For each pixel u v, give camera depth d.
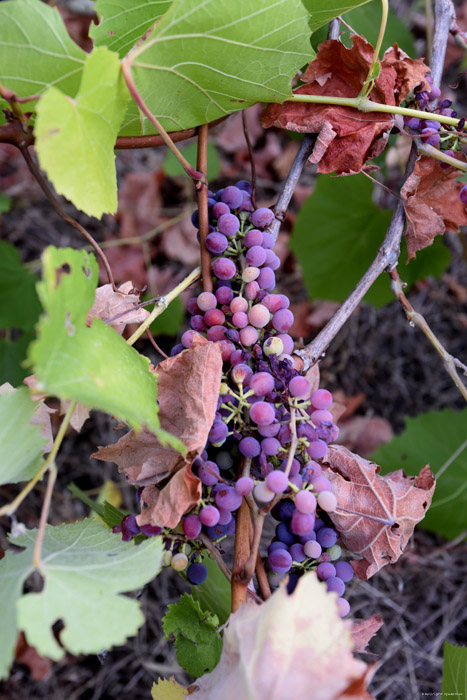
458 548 1.18
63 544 0.55
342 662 0.48
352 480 0.59
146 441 0.56
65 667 1.08
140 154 1.60
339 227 1.02
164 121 0.61
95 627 0.48
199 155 0.63
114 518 0.66
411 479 0.60
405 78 0.65
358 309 1.38
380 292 1.01
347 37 0.78
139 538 0.59
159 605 1.13
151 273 1.45
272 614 0.49
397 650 1.11
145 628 1.11
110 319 0.60
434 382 1.35
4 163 1.52
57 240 1.48
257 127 1.59
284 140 1.59
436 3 0.75
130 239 1.43
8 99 0.55
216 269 0.60
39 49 0.53
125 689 1.07
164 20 0.53
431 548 1.18
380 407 1.33
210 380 0.55
